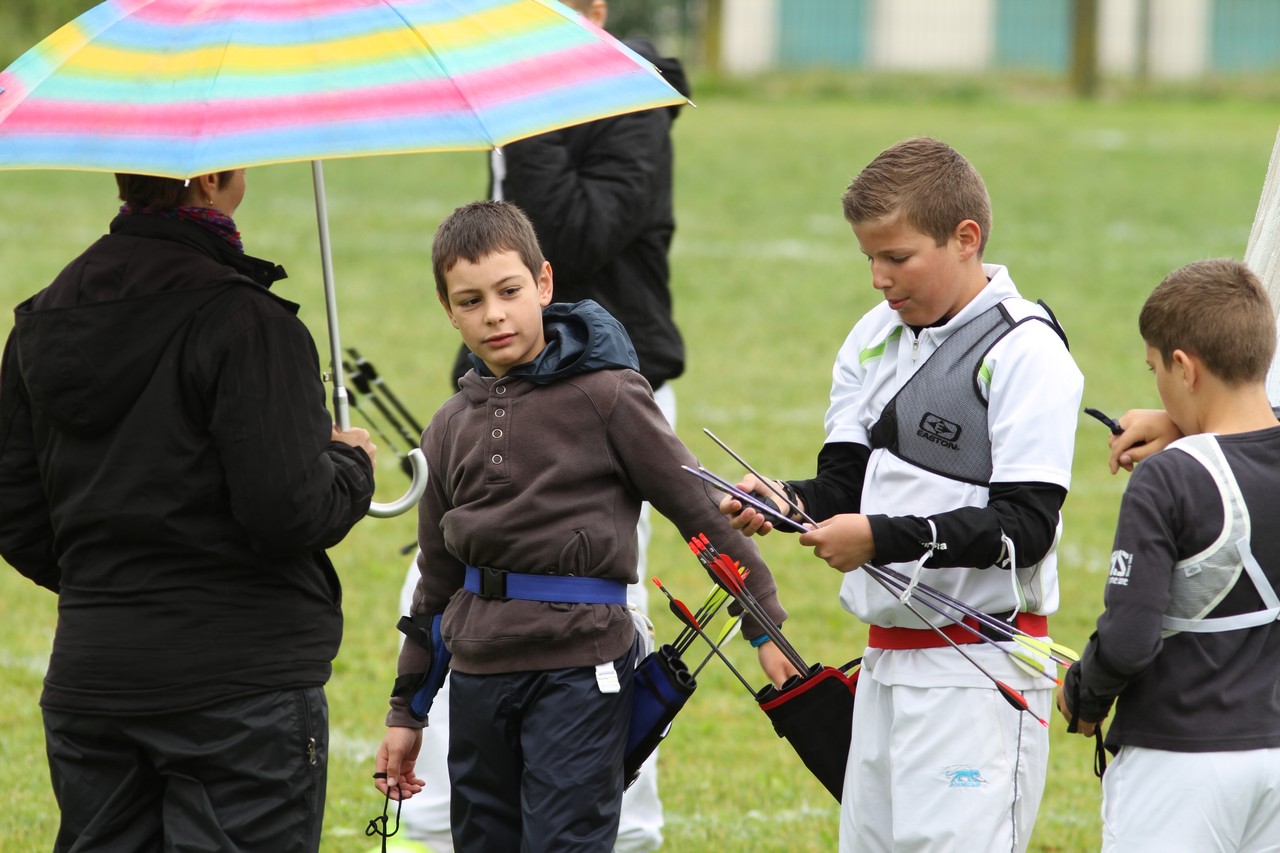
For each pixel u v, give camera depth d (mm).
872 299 48906
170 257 11156
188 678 11102
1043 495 11156
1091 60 104750
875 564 11227
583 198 16375
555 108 10648
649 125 16875
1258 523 10375
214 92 10211
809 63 120750
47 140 10344
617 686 11961
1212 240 57875
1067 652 11438
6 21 93500
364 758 18969
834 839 16812
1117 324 45031
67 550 11430
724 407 36469
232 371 10875
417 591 13016
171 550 11117
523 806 11930
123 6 11062
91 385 10953
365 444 11992
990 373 11477
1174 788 10539
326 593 11797
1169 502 10422
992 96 102312
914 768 11578
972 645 11578
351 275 50375
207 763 11172
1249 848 10711
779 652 12664
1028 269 52312
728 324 45406
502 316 11859
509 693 12000
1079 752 19422
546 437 12000
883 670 11922
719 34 107188
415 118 10219
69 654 11312
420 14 10719
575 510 11938
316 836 11680
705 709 20797
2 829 16578
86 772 11461
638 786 15367
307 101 10195
